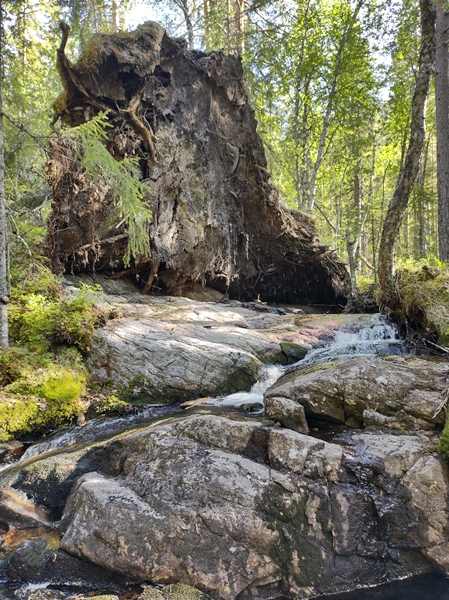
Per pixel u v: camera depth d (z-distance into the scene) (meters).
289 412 4.38
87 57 8.52
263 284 13.38
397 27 14.84
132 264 10.16
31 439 5.15
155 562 2.98
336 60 16.17
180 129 10.32
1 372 5.55
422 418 4.05
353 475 3.47
